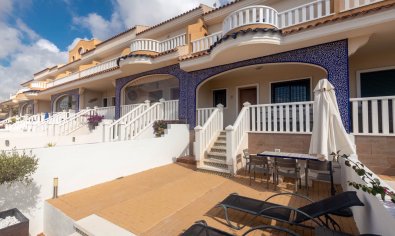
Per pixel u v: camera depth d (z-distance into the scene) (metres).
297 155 5.98
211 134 8.99
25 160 4.78
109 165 7.09
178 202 5.10
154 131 10.16
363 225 3.43
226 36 7.45
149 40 11.98
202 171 7.88
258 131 8.03
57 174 5.85
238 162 7.66
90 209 4.89
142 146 8.20
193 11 12.36
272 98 10.72
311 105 7.92
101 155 6.89
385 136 5.79
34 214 5.33
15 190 5.05
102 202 5.29
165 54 10.62
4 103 31.97
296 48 7.45
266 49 7.57
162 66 11.66
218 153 8.20
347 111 6.40
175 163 9.31
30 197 5.30
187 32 10.97
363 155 6.08
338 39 6.63
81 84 15.99
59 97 20.77
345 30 5.98
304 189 5.90
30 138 10.51
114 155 7.26
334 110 4.93
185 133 10.24
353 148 4.68
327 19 6.51
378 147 5.88
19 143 10.19
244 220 4.20
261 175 7.24
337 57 6.68
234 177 7.06
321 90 5.06
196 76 10.39
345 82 6.50
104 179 6.93
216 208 4.77
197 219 4.25
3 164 4.36
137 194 5.76
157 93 14.41
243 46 7.29
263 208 3.89
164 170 8.20
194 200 5.21
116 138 9.14
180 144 9.95
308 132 6.87
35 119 19.31
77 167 6.29
